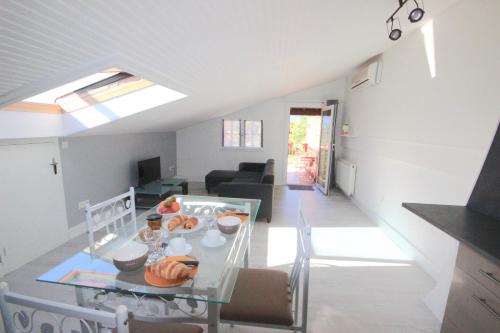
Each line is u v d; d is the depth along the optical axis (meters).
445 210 1.50
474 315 1.14
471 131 1.91
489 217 1.38
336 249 2.82
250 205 2.17
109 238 1.60
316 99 5.52
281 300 1.36
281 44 1.76
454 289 1.28
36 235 2.52
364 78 3.81
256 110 5.68
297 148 9.56
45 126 2.39
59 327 0.76
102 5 0.81
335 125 5.18
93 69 1.29
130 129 3.54
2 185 2.21
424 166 2.49
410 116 2.76
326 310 1.88
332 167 5.41
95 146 3.25
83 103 2.50
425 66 2.50
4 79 1.20
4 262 2.24
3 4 0.69
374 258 2.63
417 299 2.02
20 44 0.93
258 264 2.47
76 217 3.01
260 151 5.87
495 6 1.72
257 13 1.17
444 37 2.23
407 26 2.44
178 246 1.37
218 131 5.86
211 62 1.69
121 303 1.38
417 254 2.53
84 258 1.36
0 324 1.70
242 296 1.37
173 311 1.45
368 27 2.10
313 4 1.25
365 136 4.08
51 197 2.67
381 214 3.41
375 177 3.64
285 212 3.99
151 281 1.12
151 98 2.46
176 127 5.18
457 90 2.06
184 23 1.07
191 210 2.03
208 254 1.35
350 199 4.70
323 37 1.93
